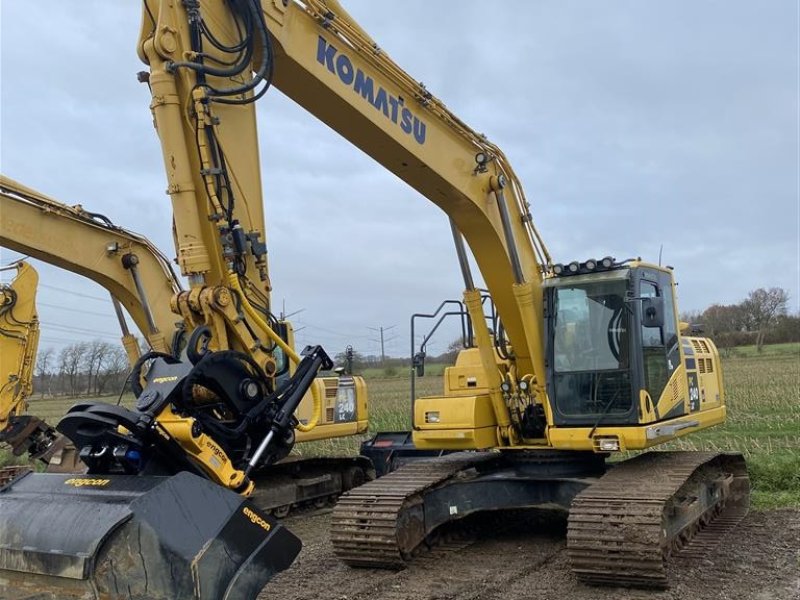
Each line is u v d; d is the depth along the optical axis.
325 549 9.12
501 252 8.48
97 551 4.41
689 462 8.34
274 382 5.79
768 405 22.80
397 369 67.50
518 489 8.72
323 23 6.50
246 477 5.17
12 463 17.66
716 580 7.08
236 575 4.48
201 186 5.67
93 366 59.50
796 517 9.55
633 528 6.76
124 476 4.88
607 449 7.98
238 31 5.96
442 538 9.20
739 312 74.12
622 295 8.13
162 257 11.89
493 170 8.48
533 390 8.78
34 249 10.77
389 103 7.17
